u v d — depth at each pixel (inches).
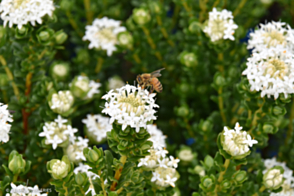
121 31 27.0
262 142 24.5
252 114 24.5
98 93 26.4
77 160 24.5
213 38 25.2
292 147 26.1
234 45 26.0
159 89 24.9
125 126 22.2
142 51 27.4
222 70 26.3
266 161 25.5
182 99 26.9
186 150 25.5
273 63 23.6
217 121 26.1
